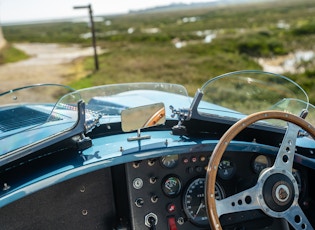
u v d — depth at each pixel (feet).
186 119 8.80
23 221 8.11
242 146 8.78
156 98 11.41
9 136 8.48
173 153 8.38
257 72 10.14
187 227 8.96
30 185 7.36
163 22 354.95
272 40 108.99
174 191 8.80
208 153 8.89
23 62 127.75
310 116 10.05
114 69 83.25
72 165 7.81
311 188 10.16
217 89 10.40
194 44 120.37
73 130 8.05
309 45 104.78
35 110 10.94
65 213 8.48
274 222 9.17
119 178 8.77
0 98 11.00
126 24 367.25
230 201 7.65
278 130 9.34
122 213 8.90
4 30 424.87
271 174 7.79
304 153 10.13
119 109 10.15
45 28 445.78
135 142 8.62
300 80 52.24
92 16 82.48
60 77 82.89
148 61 90.12
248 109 10.49
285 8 384.27
